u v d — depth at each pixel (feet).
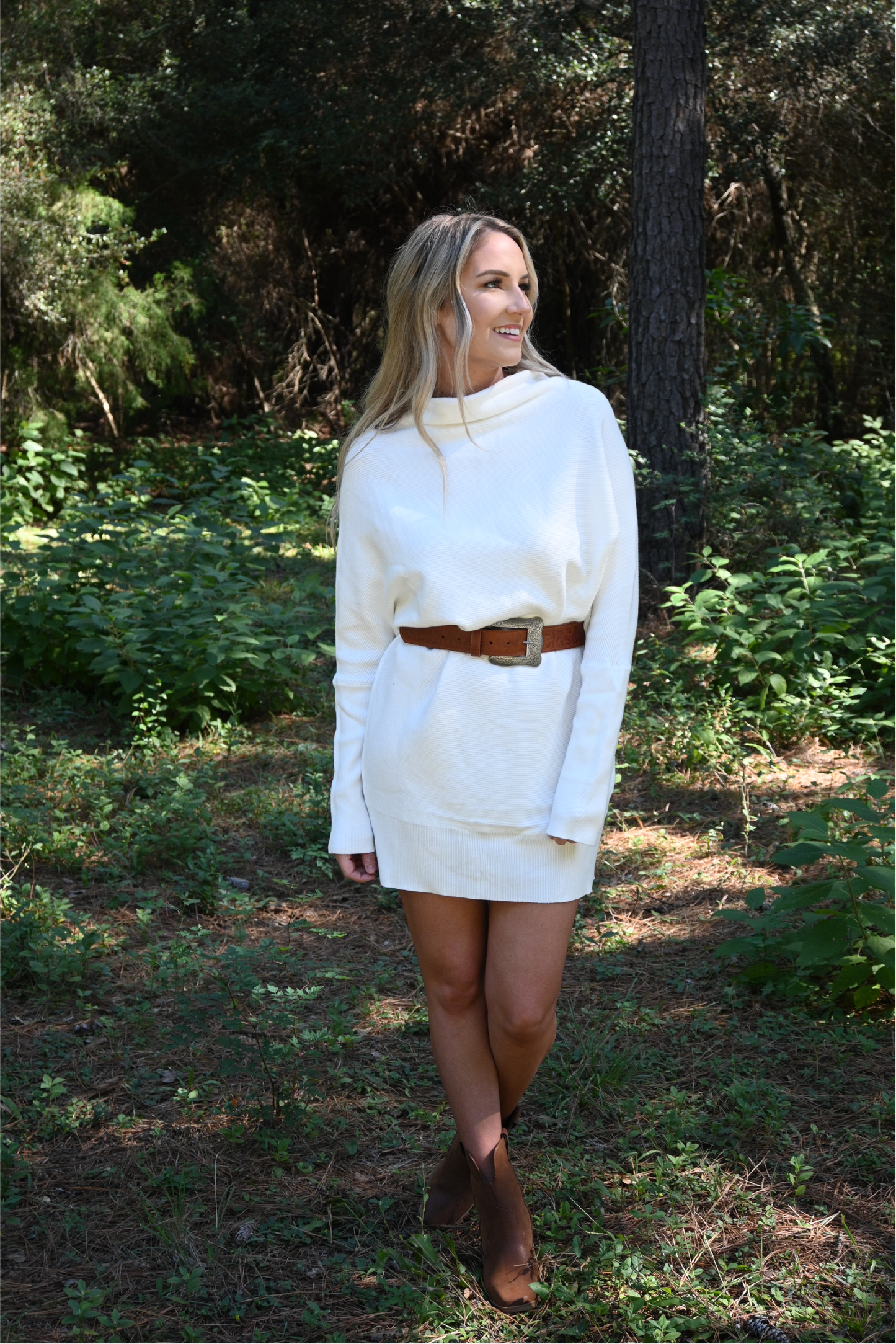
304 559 30.96
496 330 6.48
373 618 7.00
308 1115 8.91
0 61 45.88
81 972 11.39
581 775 6.49
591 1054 9.71
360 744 7.16
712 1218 7.80
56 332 43.39
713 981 11.32
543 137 48.14
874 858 11.79
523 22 44.98
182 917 13.05
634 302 25.76
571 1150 8.55
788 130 46.26
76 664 20.58
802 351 37.73
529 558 6.34
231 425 55.06
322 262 59.93
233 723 19.57
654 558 25.20
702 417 25.93
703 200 25.54
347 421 50.16
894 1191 8.06
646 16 24.75
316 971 11.62
